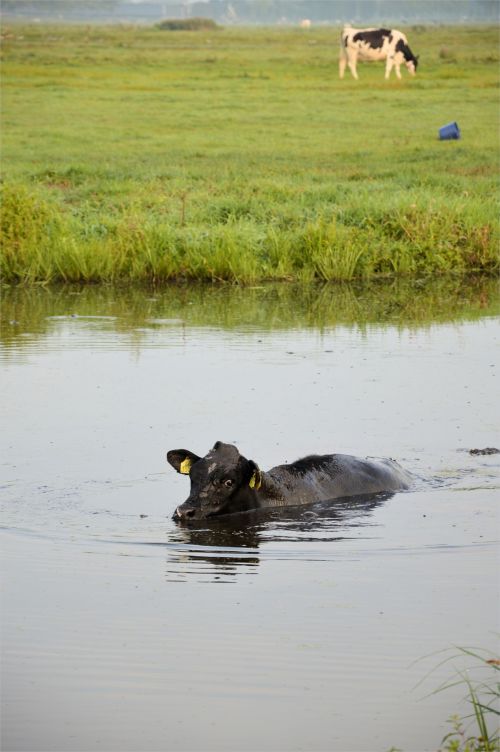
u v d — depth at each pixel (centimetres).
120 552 921
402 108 5266
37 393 1441
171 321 1997
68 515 1009
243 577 862
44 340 1806
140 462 1159
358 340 1814
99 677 691
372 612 791
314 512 1036
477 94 5719
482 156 3869
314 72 7312
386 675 694
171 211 2859
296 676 691
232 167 3681
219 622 773
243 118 4975
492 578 857
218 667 704
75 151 4044
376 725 635
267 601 811
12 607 798
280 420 1313
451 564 891
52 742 616
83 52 9094
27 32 13775
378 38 6712
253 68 7581
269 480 1053
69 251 2467
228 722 638
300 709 652
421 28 14975
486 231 2619
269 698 665
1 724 636
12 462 1153
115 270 2492
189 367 1600
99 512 1020
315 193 3070
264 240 2605
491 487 1098
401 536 962
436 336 1847
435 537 959
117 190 3155
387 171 3569
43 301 2220
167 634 752
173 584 846
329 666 705
